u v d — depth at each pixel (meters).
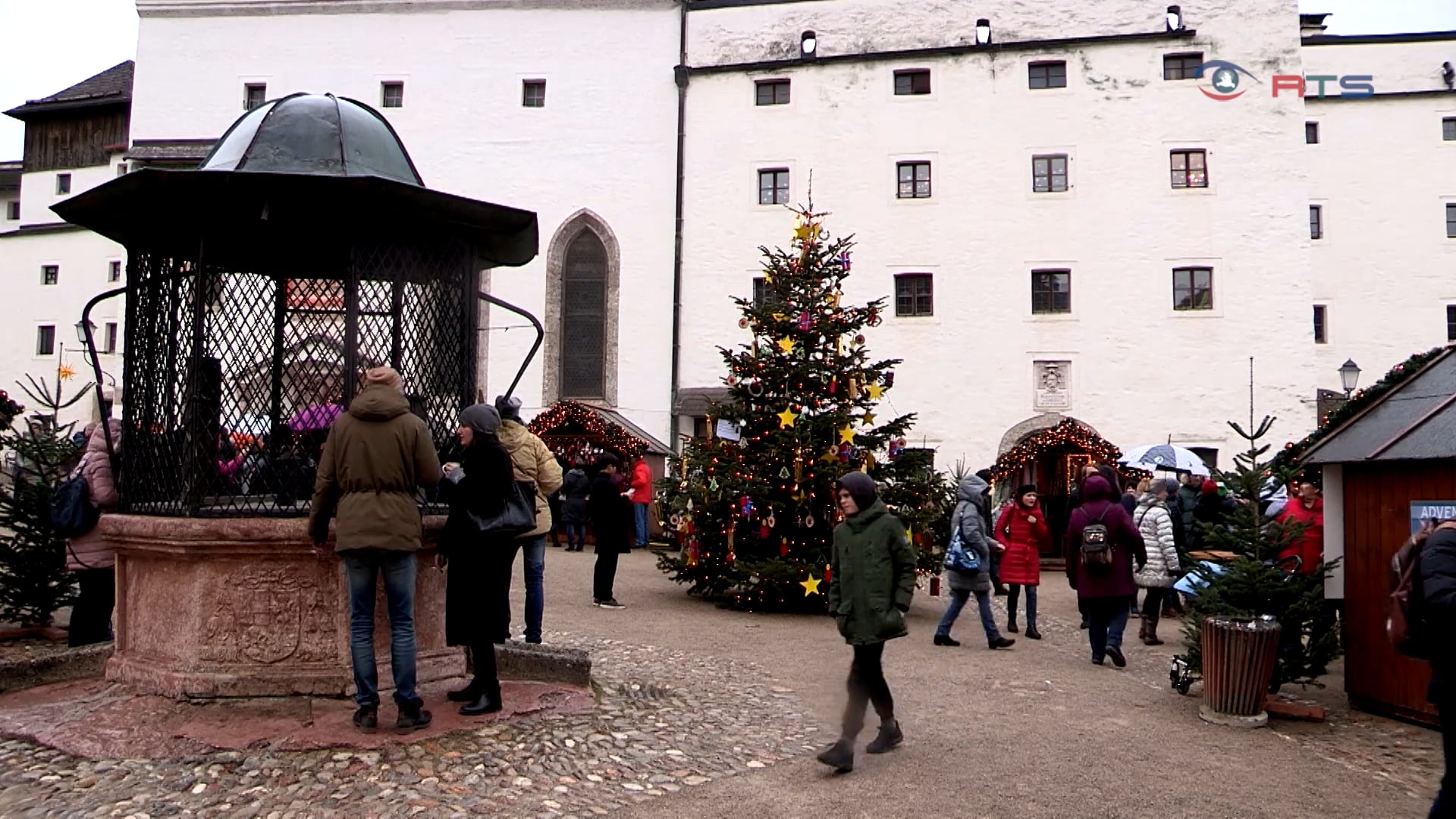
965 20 29.53
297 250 6.77
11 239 41.88
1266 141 27.95
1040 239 28.36
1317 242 33.19
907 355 28.42
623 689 7.27
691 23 30.44
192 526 6.06
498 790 5.05
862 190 29.11
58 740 5.48
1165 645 11.26
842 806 5.24
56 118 42.88
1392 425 8.01
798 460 12.79
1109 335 27.91
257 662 6.18
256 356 6.59
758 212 29.36
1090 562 9.80
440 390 6.95
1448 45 33.53
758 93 29.95
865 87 29.36
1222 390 27.39
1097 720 7.48
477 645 6.09
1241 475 8.31
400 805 4.79
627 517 12.77
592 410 24.61
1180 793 5.72
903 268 28.75
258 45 31.25
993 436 27.97
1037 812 5.30
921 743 6.59
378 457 5.54
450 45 30.88
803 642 10.45
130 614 6.57
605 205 30.08
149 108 31.23
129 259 6.97
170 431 6.44
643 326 29.62
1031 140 28.67
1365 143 33.31
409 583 5.73
